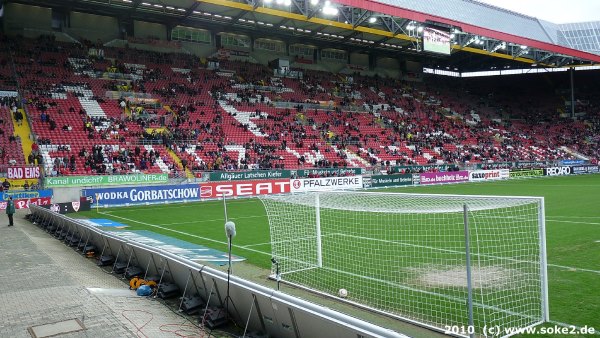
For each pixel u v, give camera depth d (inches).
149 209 966.4
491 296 319.9
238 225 723.4
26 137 1135.0
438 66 2659.9
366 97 2084.2
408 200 400.2
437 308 300.8
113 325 240.7
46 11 1534.2
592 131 2300.7
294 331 220.8
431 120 2087.8
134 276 382.0
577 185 1341.0
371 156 1622.8
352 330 182.2
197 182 1151.6
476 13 1947.6
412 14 1454.2
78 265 427.2
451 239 522.3
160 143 1283.2
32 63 1408.7
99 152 1145.4
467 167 1695.4
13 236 566.3
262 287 236.2
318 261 429.4
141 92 1503.4
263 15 1632.6
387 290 343.9
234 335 257.4
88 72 1480.1
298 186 1263.5
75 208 939.3
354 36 1918.1
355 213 751.7
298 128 1632.6
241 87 1771.7
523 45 1780.3
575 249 476.1
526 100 2628.0
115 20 1669.5
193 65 1775.3
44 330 233.5
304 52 2160.4
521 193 1135.6
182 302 302.0
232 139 1439.5
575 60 2274.9
